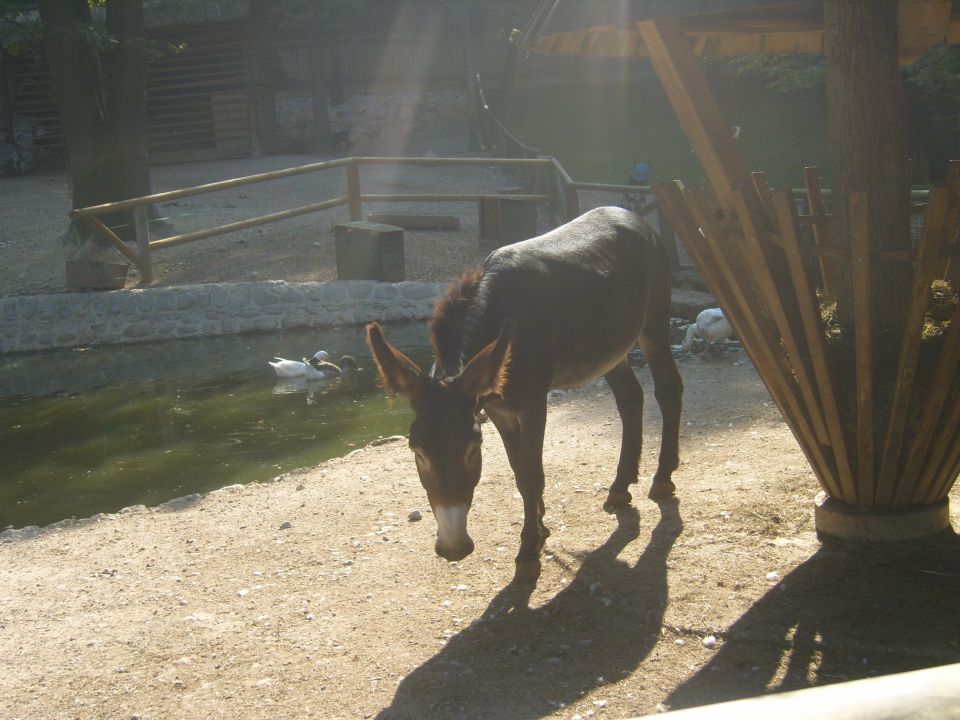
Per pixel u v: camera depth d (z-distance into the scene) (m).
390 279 12.72
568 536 4.57
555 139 25.19
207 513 5.49
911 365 3.44
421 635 3.76
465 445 3.28
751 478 5.01
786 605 3.62
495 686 3.33
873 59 3.59
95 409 8.91
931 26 3.67
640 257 4.79
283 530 5.04
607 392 7.44
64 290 12.97
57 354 11.66
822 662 3.25
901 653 3.22
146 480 6.77
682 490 4.99
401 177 21.77
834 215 3.79
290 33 27.33
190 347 11.52
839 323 3.88
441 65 28.09
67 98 14.80
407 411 8.20
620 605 3.80
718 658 3.36
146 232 13.09
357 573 4.39
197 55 26.20
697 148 3.79
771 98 25.56
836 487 4.01
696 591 3.83
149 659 3.71
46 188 22.23
